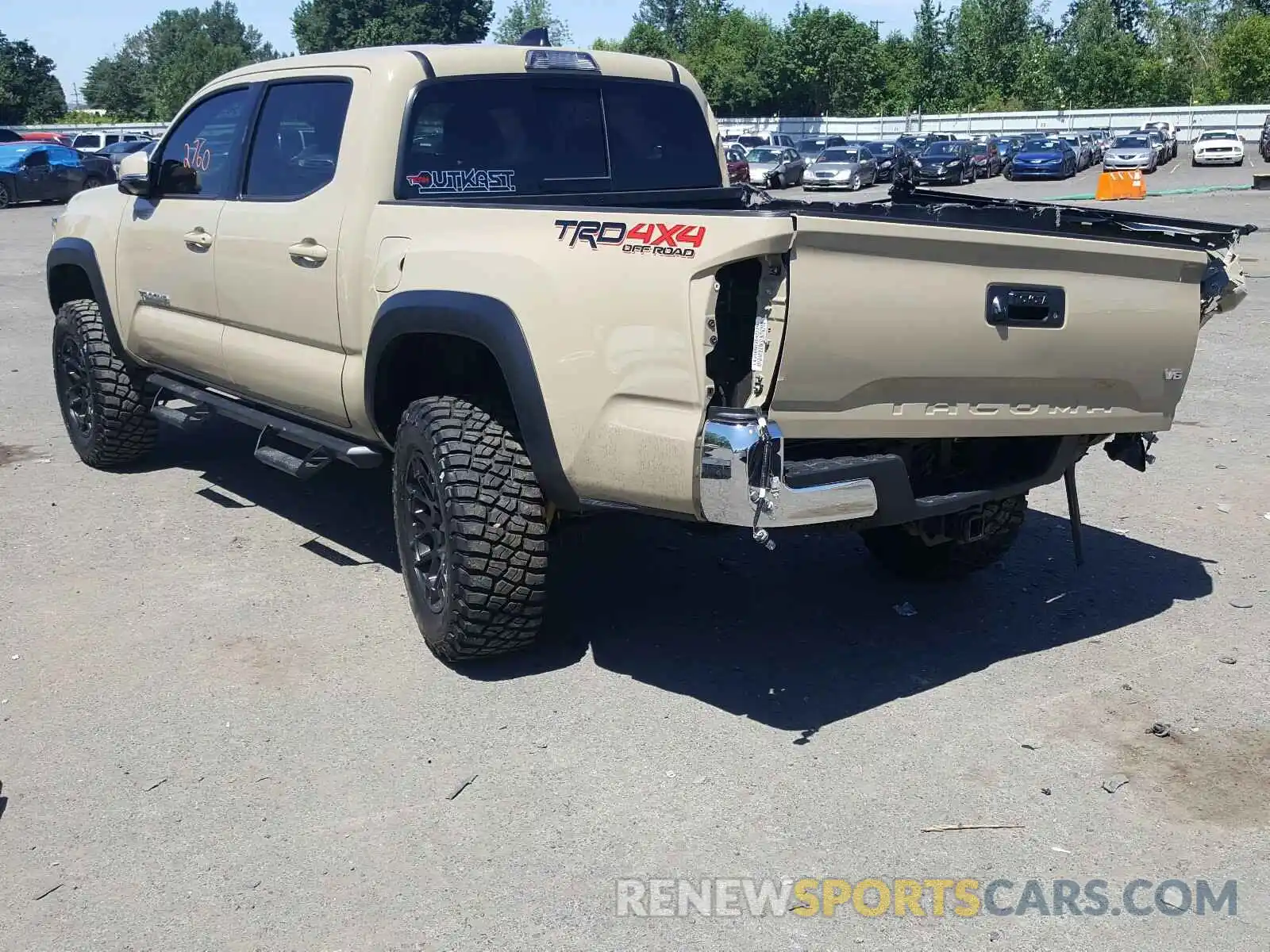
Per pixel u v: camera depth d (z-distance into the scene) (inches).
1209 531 240.2
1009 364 155.6
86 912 122.6
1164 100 3186.5
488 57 197.3
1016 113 2625.5
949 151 1595.7
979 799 142.9
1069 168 1686.8
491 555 162.7
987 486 171.9
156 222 235.3
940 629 192.2
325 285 189.2
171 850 133.0
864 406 147.9
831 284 138.0
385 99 185.3
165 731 158.7
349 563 219.0
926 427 154.4
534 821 138.3
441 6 3097.9
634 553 224.7
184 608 198.2
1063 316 157.8
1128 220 190.4
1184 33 3366.1
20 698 167.9
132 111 4101.9
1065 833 136.2
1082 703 167.2
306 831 136.4
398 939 118.4
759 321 137.6
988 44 3260.3
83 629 190.2
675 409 142.4
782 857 131.7
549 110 204.8
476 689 170.6
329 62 199.6
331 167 191.3
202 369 231.1
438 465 165.8
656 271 142.3
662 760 151.4
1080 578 214.7
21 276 653.9
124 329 251.8
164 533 234.7
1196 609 200.1
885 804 141.7
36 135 1788.9
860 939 118.6
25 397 358.0
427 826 137.4
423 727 159.5
